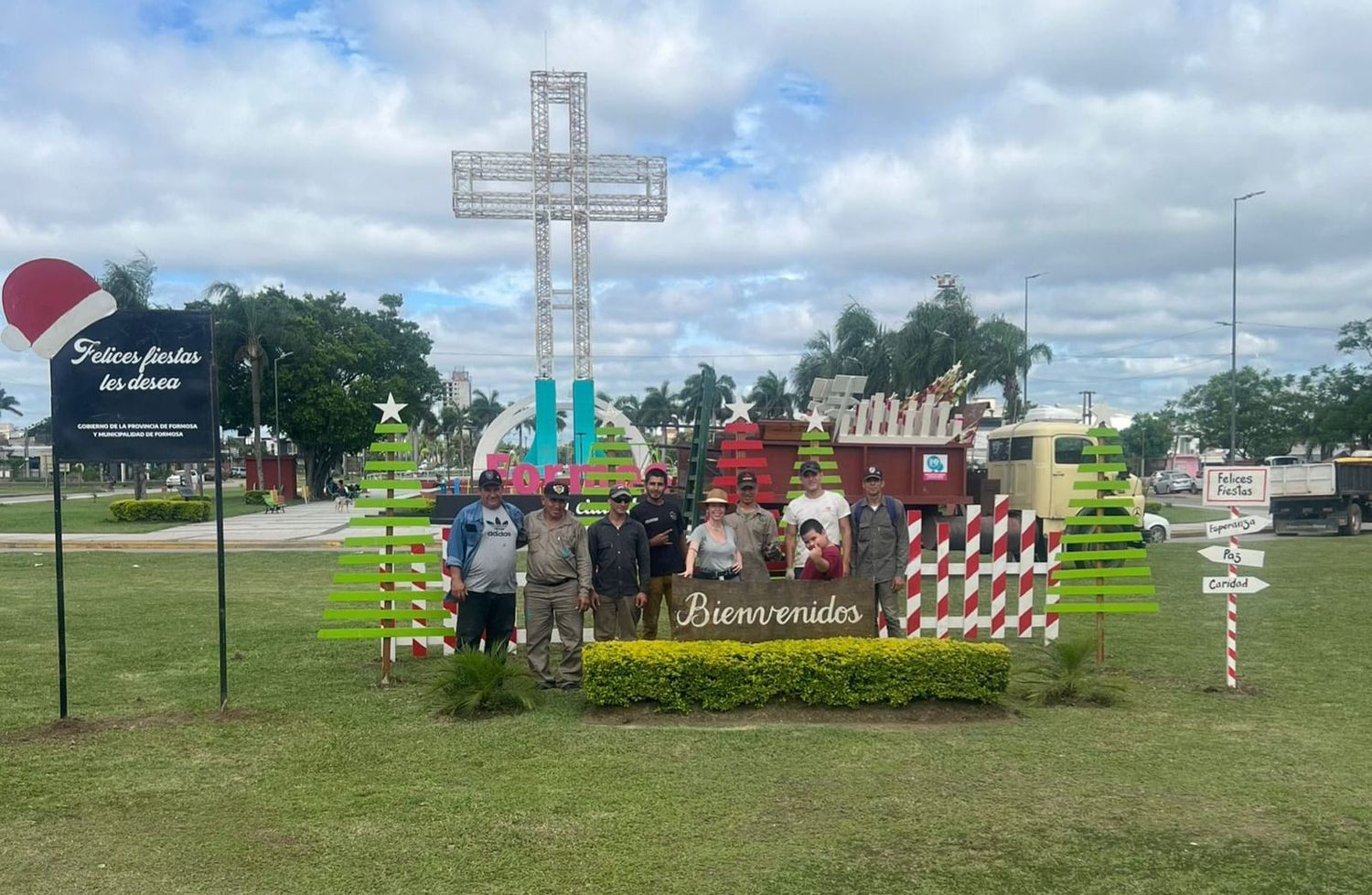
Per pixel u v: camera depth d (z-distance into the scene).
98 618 11.53
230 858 4.55
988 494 16.64
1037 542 17.30
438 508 22.42
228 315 49.22
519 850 4.63
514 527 8.12
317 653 9.40
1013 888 4.25
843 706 7.07
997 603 9.95
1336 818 5.07
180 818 5.05
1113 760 6.02
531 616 7.93
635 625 8.09
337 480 63.19
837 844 4.71
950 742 6.39
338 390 55.03
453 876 4.36
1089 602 9.43
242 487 70.81
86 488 79.81
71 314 6.71
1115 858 4.56
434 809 5.17
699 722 6.84
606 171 45.47
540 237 45.25
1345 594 13.66
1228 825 4.98
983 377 45.56
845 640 7.32
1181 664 8.95
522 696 7.19
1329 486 25.09
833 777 5.69
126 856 4.58
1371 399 48.66
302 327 54.09
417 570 8.91
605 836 4.81
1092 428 9.88
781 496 14.45
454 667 7.39
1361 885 4.29
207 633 10.49
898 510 8.82
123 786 5.54
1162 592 13.88
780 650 7.11
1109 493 9.87
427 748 6.26
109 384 6.80
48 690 7.85
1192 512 35.78
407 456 8.71
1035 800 5.32
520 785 5.54
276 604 12.79
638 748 6.23
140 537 23.95
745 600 7.38
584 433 26.69
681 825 4.94
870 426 15.69
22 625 11.02
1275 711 7.25
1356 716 7.13
